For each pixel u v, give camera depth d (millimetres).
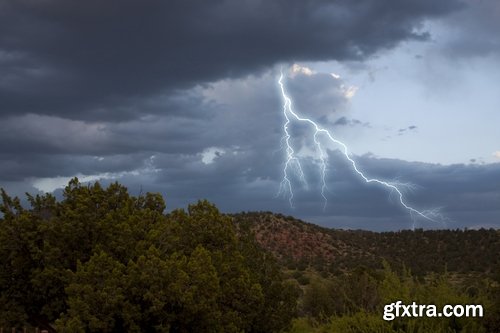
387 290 11836
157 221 21219
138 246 19219
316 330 13250
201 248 18953
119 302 16859
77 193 21047
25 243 19484
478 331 10727
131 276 17203
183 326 17906
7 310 19516
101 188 20969
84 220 19672
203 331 18062
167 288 17031
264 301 21594
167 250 20406
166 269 17297
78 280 17875
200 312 17609
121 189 21750
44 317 20375
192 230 21969
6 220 19797
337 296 25609
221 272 20547
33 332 20969
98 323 16578
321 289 28953
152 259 17406
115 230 19719
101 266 17703
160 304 16812
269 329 21656
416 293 11609
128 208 21062
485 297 11266
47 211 20938
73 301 16797
